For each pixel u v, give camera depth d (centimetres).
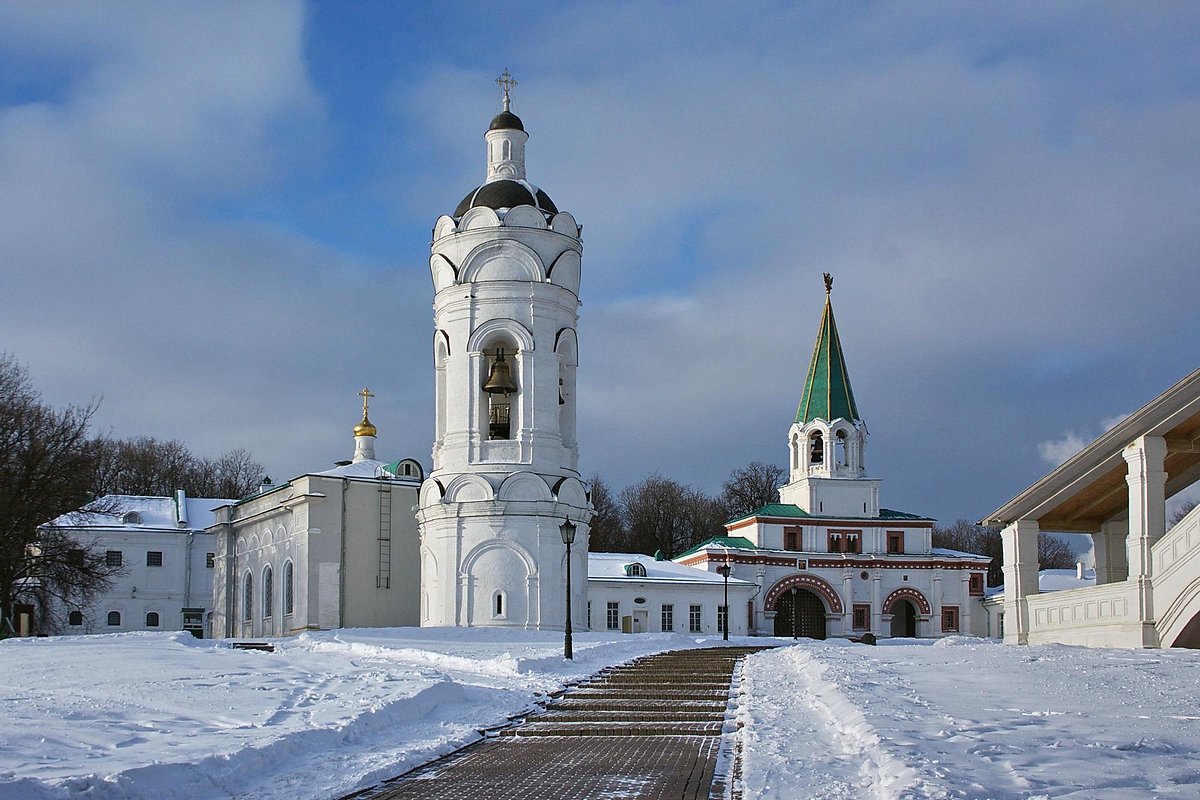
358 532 6288
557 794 1372
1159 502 3734
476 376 5441
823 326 10112
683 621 8688
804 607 9612
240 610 7162
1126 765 1318
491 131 5853
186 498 9300
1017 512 4300
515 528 5334
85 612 8594
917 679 2344
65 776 1338
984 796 1143
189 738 1677
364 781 1452
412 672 2659
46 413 5694
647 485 13038
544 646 3975
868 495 9788
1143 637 3669
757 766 1413
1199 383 3678
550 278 5503
